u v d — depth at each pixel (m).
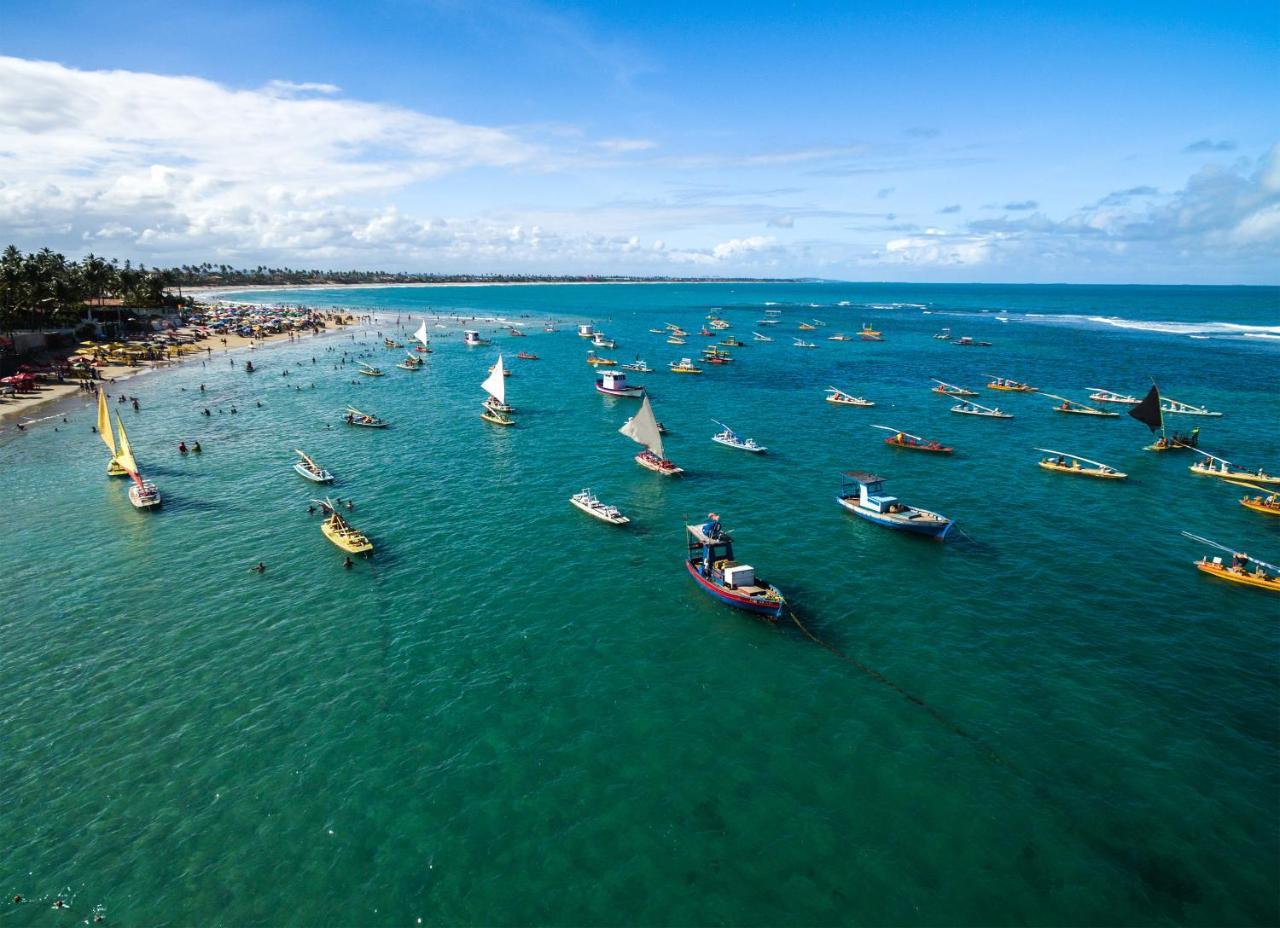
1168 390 129.00
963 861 28.59
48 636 45.72
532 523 64.94
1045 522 64.75
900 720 37.31
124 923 26.19
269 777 33.41
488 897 27.23
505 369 159.50
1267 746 35.03
